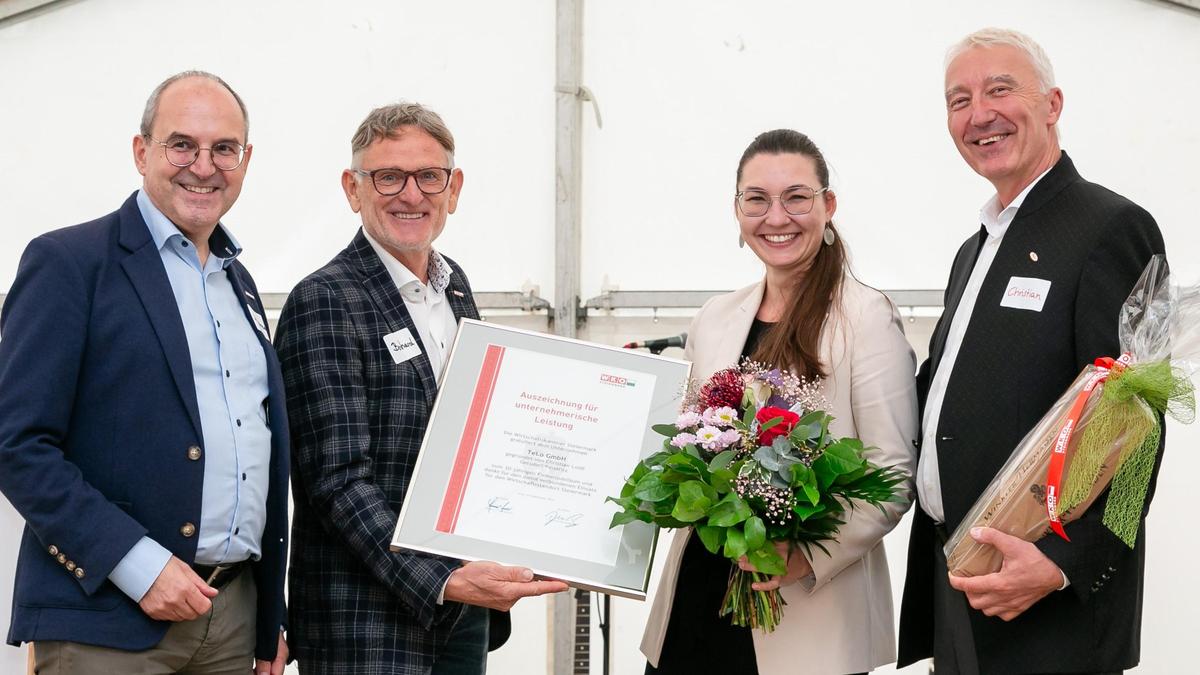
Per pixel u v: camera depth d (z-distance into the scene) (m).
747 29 3.98
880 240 3.90
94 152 4.11
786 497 2.01
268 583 2.32
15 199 4.11
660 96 4.03
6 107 4.11
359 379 2.41
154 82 4.12
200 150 2.21
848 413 2.30
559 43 4.00
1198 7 3.65
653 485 2.10
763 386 2.20
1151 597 3.63
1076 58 3.76
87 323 2.08
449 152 2.58
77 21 4.11
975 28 3.84
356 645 2.34
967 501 2.12
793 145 2.39
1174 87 3.69
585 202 4.06
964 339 2.19
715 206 3.99
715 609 2.37
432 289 2.65
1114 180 3.73
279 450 2.31
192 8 4.11
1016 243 2.18
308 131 4.11
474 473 2.35
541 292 4.05
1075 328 2.05
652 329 4.05
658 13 4.02
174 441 2.11
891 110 3.90
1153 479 1.99
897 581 3.87
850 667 2.24
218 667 2.22
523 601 3.98
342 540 2.37
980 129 2.25
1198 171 3.67
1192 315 1.91
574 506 2.34
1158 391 1.86
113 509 2.03
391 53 4.09
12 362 2.02
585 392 2.43
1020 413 2.08
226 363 2.24
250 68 4.12
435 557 2.35
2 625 2.54
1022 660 2.05
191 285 2.24
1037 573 1.95
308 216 4.11
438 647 2.44
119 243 2.17
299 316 2.42
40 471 1.98
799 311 2.33
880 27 3.90
